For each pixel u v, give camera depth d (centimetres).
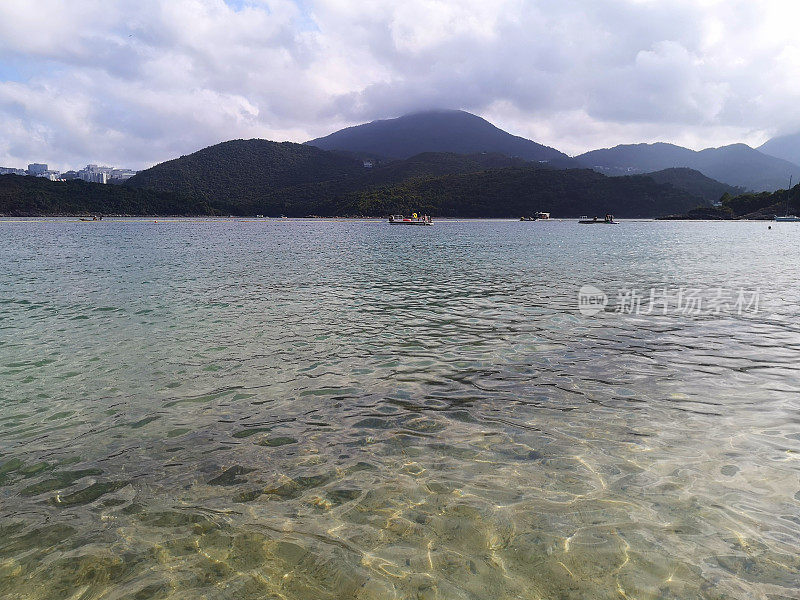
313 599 401
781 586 406
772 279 2444
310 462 632
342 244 5719
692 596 397
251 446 679
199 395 874
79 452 667
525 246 5325
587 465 613
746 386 893
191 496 557
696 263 3312
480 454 647
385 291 2092
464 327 1393
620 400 830
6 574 432
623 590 405
